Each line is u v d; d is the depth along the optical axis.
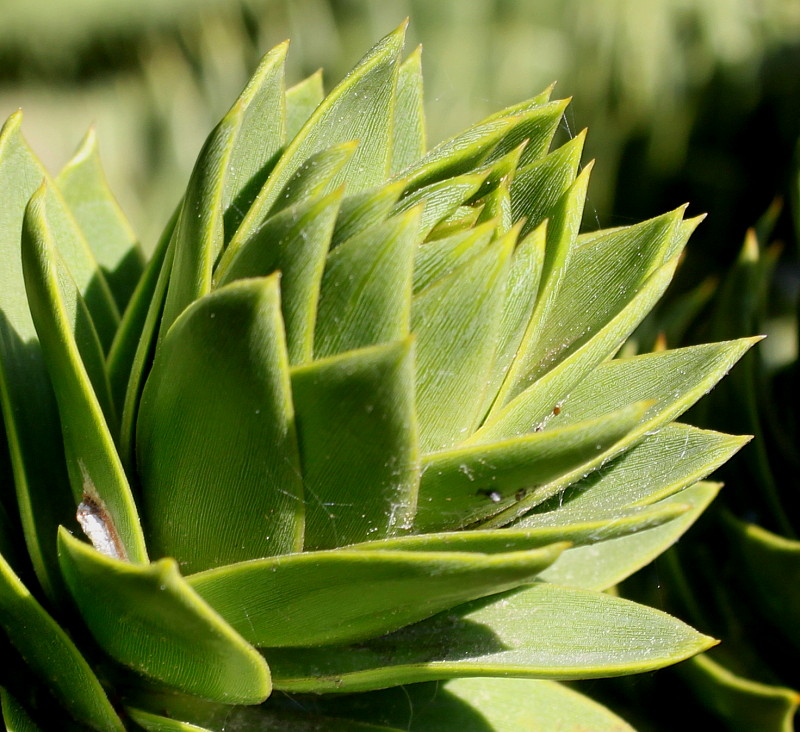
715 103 0.55
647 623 0.24
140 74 0.69
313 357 0.23
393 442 0.22
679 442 0.25
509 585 0.23
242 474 0.23
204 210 0.23
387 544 0.23
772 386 0.32
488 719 0.25
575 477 0.24
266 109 0.24
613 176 0.56
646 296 0.24
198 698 0.24
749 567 0.28
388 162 0.24
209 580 0.23
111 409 0.25
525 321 0.23
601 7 0.56
